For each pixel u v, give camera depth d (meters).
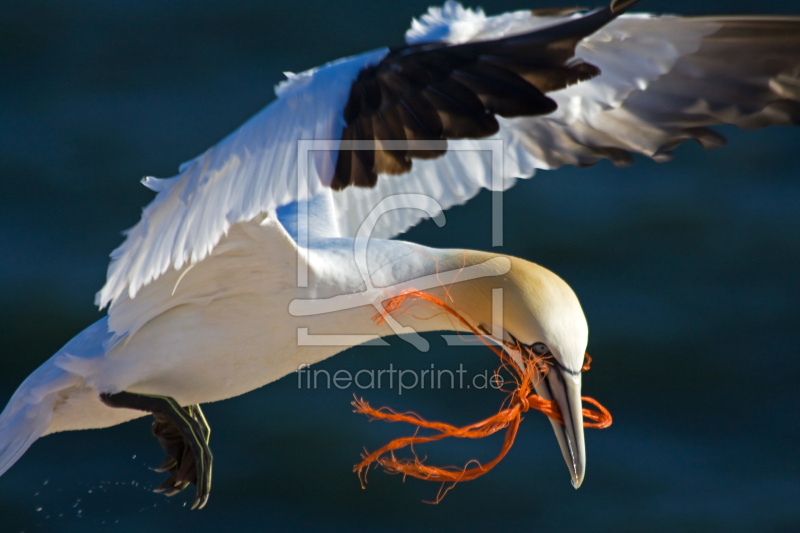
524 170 7.62
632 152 7.44
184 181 5.92
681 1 26.89
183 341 7.54
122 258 6.27
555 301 7.31
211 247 5.81
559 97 6.98
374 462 15.38
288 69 24.27
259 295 7.29
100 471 15.05
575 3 23.28
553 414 7.33
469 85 6.15
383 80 6.10
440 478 7.59
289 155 5.73
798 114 7.15
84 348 7.75
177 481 8.23
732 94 7.20
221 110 22.86
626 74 6.95
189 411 8.16
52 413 7.99
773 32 6.96
